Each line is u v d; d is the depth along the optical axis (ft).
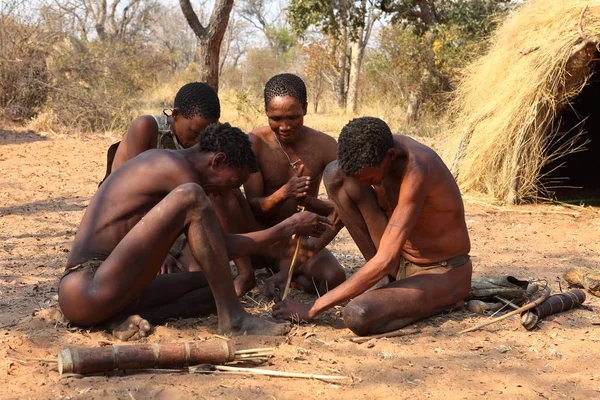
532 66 27.91
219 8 39.91
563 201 29.89
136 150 14.88
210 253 11.91
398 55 65.87
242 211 14.62
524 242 22.22
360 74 81.92
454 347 12.41
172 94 77.51
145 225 11.54
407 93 65.62
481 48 53.21
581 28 26.96
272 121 14.48
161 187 12.27
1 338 12.13
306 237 15.62
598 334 13.33
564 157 40.93
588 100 41.68
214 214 11.85
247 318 12.53
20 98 49.52
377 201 13.89
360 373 11.06
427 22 59.06
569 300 14.57
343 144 12.17
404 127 53.16
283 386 10.42
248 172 12.57
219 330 12.52
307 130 15.42
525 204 28.68
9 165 34.65
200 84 14.43
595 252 20.86
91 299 11.75
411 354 12.00
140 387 10.12
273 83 14.37
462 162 30.12
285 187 14.46
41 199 27.30
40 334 12.24
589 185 34.35
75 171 33.65
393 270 14.51
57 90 48.70
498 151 28.68
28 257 18.76
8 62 49.11
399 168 12.87
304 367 11.21
